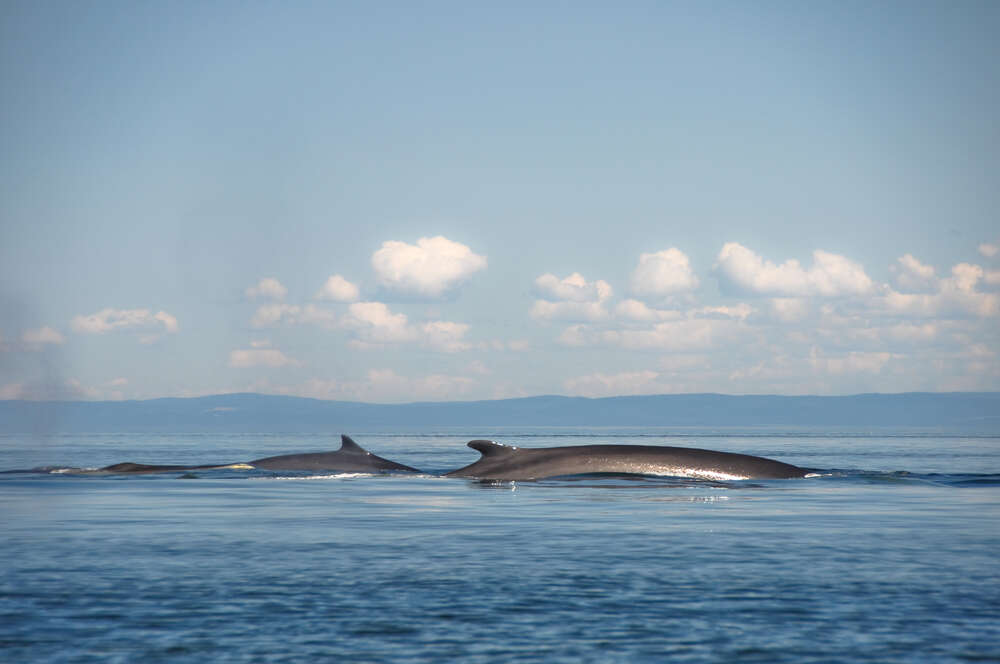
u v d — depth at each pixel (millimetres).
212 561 62188
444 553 65562
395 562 61781
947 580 55469
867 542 70438
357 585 54156
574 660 39688
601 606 49000
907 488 121188
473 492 111625
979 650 40938
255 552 66062
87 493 114000
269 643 42156
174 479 136500
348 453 148875
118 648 41312
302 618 46531
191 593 51938
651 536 73562
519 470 128250
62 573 57750
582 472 124688
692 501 100438
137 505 99125
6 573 57719
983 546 68562
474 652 40844
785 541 70938
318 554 65188
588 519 84812
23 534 75375
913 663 39188
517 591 52594
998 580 55469
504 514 89000
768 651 40906
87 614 47188
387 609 48375
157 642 42219
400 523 82312
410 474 140500
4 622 45594
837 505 97500
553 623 45594
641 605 49250
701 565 60562
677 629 44469
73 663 39094
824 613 47438
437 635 43500
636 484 119688
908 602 49750
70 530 77938
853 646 41594
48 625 45062
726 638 42906
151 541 71500
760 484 121062
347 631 44156
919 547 68062
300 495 110125
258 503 100312
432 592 52312
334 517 87125
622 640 42594
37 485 126125
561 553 65438
